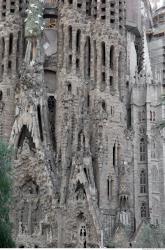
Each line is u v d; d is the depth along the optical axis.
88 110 122.44
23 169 114.75
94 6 129.38
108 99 122.50
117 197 116.31
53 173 113.81
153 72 143.88
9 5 128.62
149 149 124.06
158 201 122.00
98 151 117.31
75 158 113.31
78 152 113.81
